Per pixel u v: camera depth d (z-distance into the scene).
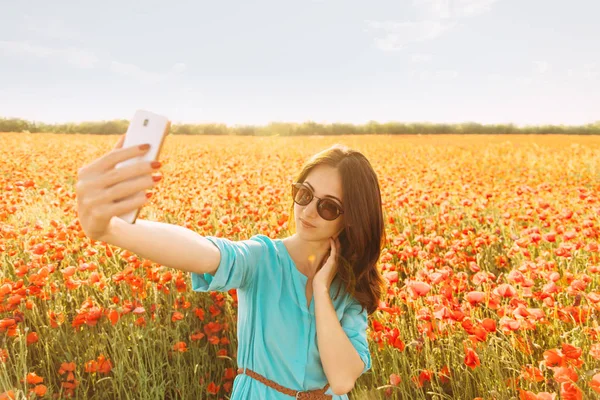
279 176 9.55
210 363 2.95
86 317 2.74
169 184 7.32
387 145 24.27
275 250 1.50
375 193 1.49
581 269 3.88
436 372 2.44
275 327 1.44
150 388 2.62
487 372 2.35
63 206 5.43
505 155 18.52
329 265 1.45
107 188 0.79
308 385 1.46
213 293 3.34
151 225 1.17
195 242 1.25
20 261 3.64
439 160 16.64
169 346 2.95
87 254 3.67
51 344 2.95
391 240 4.51
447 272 2.80
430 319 2.45
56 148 18.19
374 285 1.57
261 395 1.44
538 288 3.48
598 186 8.32
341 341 1.37
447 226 5.22
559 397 2.22
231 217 4.73
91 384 2.79
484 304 3.10
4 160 12.10
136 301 2.98
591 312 2.70
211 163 13.89
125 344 2.85
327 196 1.43
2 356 2.40
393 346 2.39
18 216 5.28
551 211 5.39
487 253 4.37
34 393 2.30
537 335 2.87
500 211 6.20
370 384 2.69
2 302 2.90
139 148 0.80
